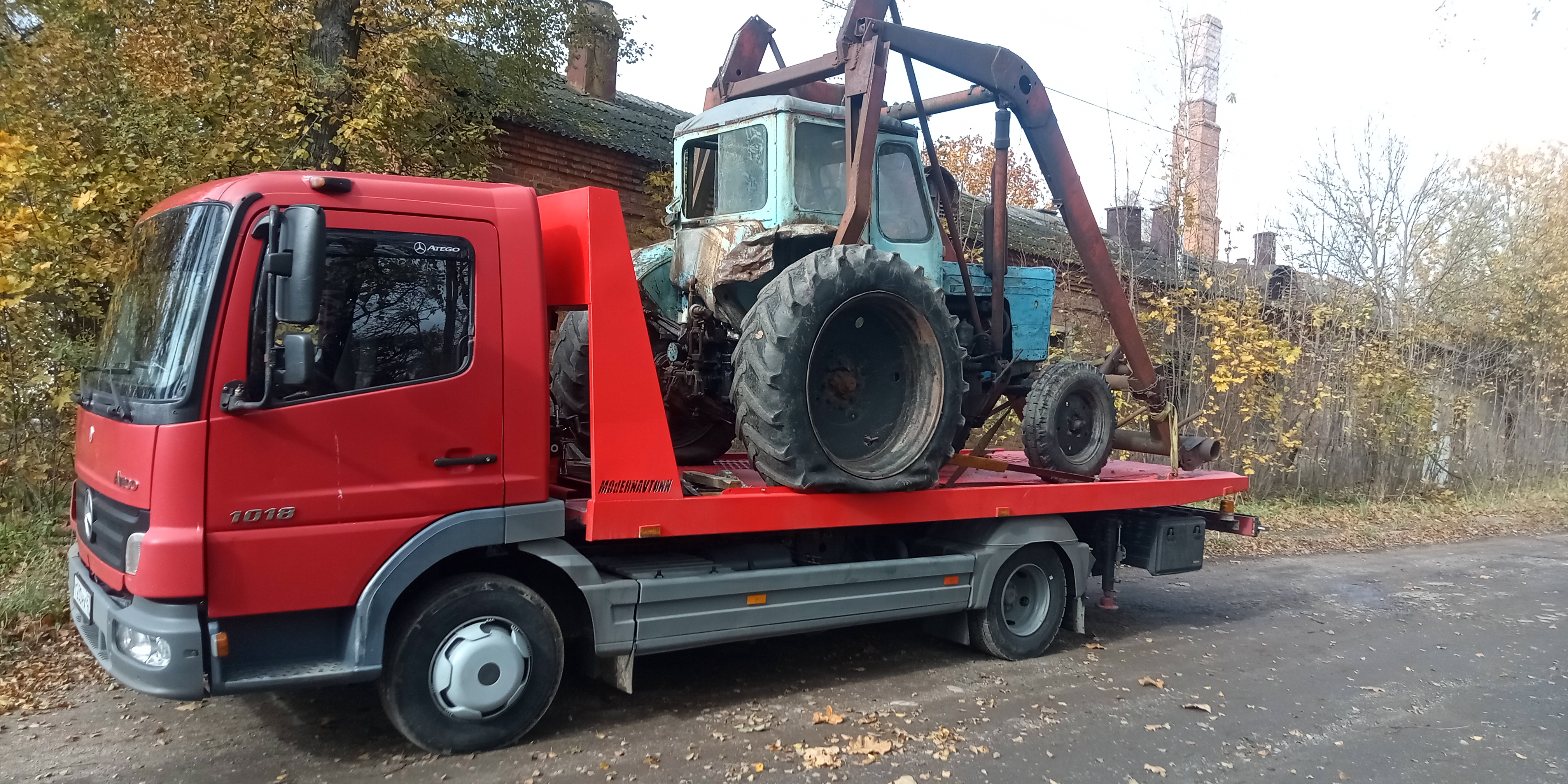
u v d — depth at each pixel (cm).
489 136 952
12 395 699
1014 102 677
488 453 423
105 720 462
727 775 427
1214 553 1075
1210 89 1534
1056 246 1450
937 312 535
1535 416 1814
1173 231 1398
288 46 735
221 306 368
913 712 523
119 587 377
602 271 451
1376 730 519
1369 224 1571
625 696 526
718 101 711
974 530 625
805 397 487
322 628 397
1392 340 1544
